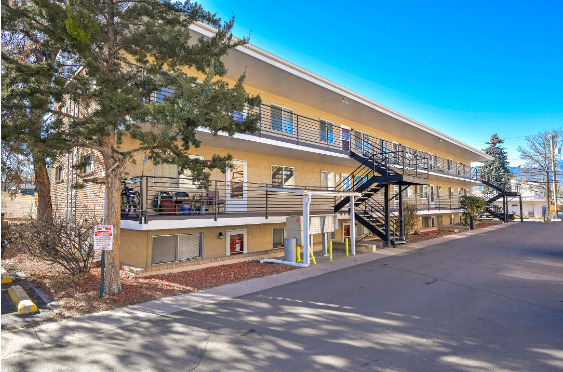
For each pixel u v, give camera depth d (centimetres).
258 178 1502
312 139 1766
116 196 829
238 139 1213
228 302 746
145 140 716
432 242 1794
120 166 827
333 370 440
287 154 1541
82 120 761
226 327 597
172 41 746
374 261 1241
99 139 783
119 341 542
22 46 1285
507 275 987
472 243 1739
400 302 730
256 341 535
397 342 523
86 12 632
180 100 617
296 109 1703
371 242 1786
